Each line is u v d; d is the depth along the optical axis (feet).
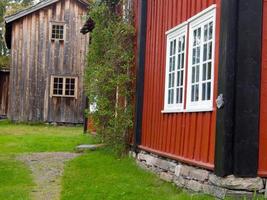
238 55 22.80
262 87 23.11
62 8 88.28
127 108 40.78
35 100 87.71
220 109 23.22
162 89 33.60
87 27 61.98
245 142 22.68
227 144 22.70
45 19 88.02
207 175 25.00
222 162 22.74
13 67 88.02
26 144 54.08
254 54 22.91
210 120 25.07
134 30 40.86
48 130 75.87
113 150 43.09
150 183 30.42
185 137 28.73
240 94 22.74
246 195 22.65
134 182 30.63
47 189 29.81
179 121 29.94
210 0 26.13
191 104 27.91
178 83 30.83
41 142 56.03
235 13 22.93
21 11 86.69
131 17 41.78
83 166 37.99
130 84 41.29
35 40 87.81
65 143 55.57
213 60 24.91
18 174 34.86
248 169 22.70
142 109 38.32
